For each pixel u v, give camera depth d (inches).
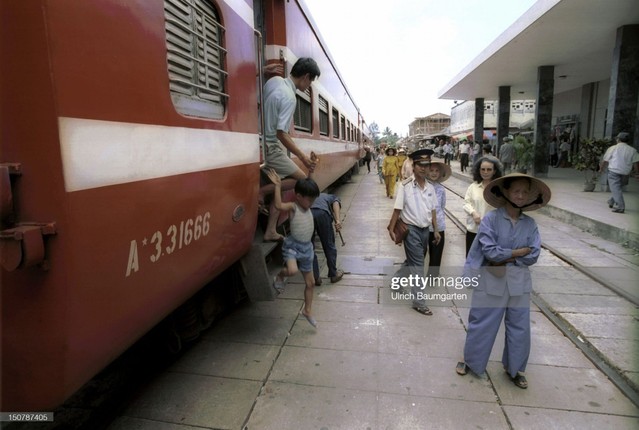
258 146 131.0
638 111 436.5
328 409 106.0
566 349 135.6
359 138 869.2
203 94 95.7
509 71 614.9
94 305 60.2
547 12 363.3
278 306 171.9
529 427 99.2
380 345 138.9
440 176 186.9
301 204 140.0
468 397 110.8
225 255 109.4
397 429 98.6
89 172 57.1
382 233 303.1
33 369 58.2
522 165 586.6
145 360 130.3
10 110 52.3
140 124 68.8
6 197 51.1
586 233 289.4
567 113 840.3
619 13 367.6
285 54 181.2
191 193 87.0
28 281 55.3
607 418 102.2
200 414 104.3
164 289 79.4
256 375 121.5
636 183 459.8
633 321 152.4
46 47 50.5
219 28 105.8
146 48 70.3
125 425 100.3
